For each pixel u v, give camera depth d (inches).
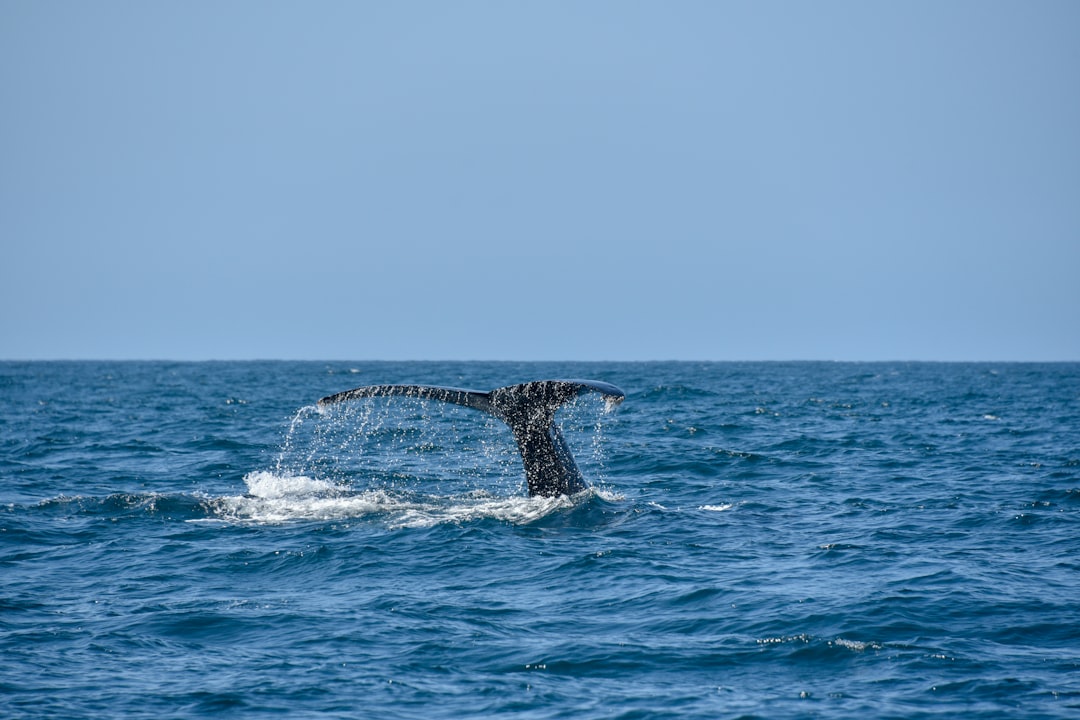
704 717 1728.6
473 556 2711.6
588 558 2684.5
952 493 3826.3
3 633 2119.8
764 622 2183.8
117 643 2074.3
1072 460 4766.2
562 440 3277.6
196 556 2748.5
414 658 2000.5
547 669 1947.6
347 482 4136.3
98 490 3949.3
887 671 1915.6
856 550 2807.6
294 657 2003.0
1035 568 2600.9
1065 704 1752.0
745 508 3474.4
